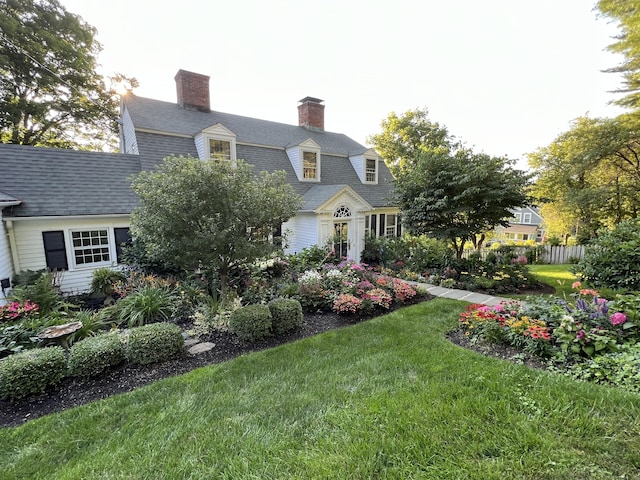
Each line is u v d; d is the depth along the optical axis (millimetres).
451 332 4664
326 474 1955
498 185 8297
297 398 2938
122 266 8344
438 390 2857
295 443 2289
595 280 6121
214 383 3328
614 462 1893
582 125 16594
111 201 8406
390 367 3496
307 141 12906
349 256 12398
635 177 15578
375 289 6312
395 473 1924
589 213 17281
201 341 4551
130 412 2824
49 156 8406
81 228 7938
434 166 9031
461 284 8031
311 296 5969
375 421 2475
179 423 2627
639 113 13242
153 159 9789
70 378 3484
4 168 7539
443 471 1903
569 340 3375
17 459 2291
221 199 4738
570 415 2342
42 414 2912
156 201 4555
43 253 7484
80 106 15797
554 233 22047
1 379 2973
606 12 9688
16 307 4891
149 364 3812
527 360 3494
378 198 14430
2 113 13094
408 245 11062
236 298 5535
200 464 2141
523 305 4801
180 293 6152
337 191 11445
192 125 11453
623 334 3449
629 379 2768
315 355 3996
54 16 13352
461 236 8797
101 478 2059
